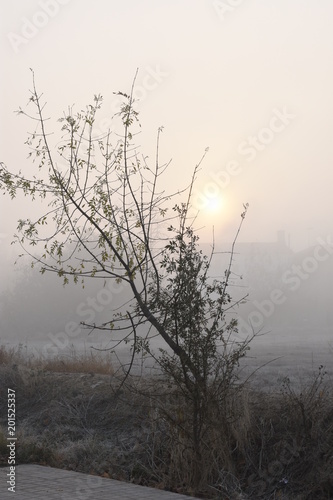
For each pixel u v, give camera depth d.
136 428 11.72
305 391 10.66
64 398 14.05
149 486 9.39
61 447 11.34
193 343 8.94
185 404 9.38
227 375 9.25
